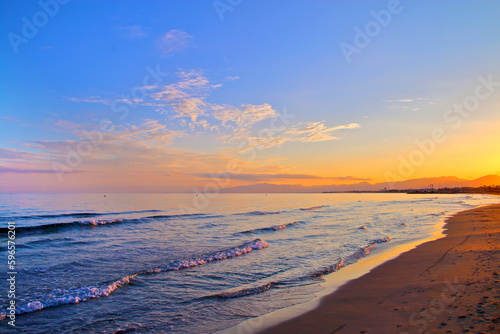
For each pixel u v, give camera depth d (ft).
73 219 91.04
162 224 85.76
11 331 19.04
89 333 18.81
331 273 32.35
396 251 42.96
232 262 38.42
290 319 19.58
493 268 27.48
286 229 74.74
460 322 15.80
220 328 19.04
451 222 80.18
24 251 46.50
